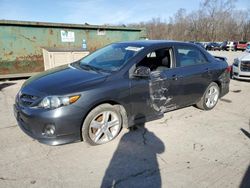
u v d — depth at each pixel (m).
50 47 8.77
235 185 2.69
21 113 3.18
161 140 3.66
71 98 3.03
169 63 4.20
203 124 4.33
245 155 3.32
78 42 9.42
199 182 2.72
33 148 3.33
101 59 4.12
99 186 2.61
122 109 3.58
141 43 4.22
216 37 62.47
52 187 2.57
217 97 5.21
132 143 3.53
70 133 3.11
